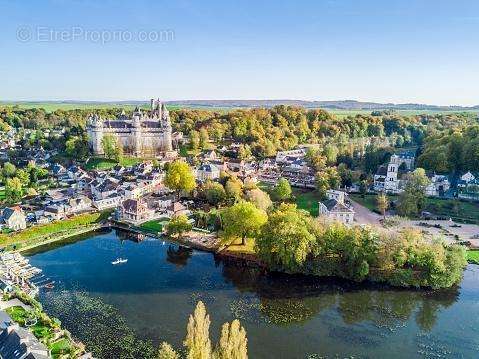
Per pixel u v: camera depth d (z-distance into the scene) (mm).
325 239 156875
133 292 143125
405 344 115938
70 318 125250
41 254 176625
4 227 194250
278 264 158625
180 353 107938
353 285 149375
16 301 127562
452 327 124875
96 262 168750
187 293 143250
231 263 168500
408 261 150125
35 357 93812
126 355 107688
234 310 132250
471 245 181750
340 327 123812
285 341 116000
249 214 172750
